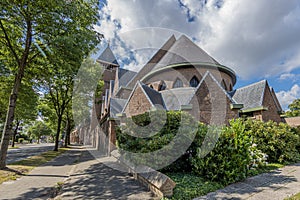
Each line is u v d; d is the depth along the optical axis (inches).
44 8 350.0
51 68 482.3
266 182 247.0
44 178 305.4
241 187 228.8
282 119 644.1
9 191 240.4
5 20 363.3
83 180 289.0
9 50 427.5
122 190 235.6
